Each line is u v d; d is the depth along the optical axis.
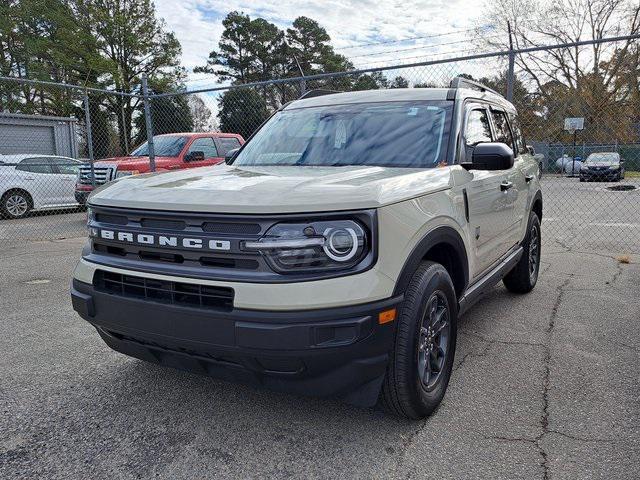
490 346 4.05
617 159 19.45
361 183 2.62
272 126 4.29
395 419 2.95
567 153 14.76
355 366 2.42
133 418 3.00
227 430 2.86
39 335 4.37
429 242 2.79
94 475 2.47
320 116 4.07
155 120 14.25
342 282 2.34
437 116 3.70
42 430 2.87
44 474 2.47
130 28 40.59
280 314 2.30
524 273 5.32
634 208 13.73
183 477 2.45
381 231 2.43
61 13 38.41
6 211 12.98
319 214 2.35
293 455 2.62
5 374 3.59
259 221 2.35
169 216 2.54
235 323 2.35
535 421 2.91
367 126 3.78
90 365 3.74
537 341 4.15
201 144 11.41
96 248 2.93
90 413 3.05
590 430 2.80
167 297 2.57
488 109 4.47
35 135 21.09
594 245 8.56
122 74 39.81
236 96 11.85
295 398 3.22
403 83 8.23
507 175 4.40
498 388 3.33
